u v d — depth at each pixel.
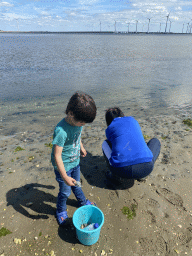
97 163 3.28
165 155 3.40
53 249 1.92
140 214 2.30
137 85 8.79
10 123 4.95
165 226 2.15
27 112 5.73
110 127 2.51
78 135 1.95
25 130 4.55
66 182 1.87
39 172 3.03
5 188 2.68
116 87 8.48
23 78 10.04
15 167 3.14
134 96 7.21
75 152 2.03
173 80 9.69
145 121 4.94
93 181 2.86
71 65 14.31
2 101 6.68
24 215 2.29
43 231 2.10
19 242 1.97
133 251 1.90
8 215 2.28
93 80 9.77
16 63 14.77
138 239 2.02
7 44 40.03
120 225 2.17
